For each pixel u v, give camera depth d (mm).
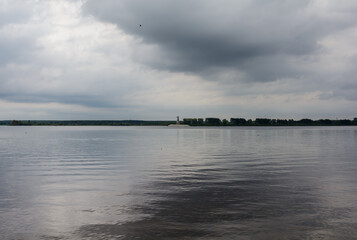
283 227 10984
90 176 21812
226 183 18984
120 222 11664
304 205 13758
